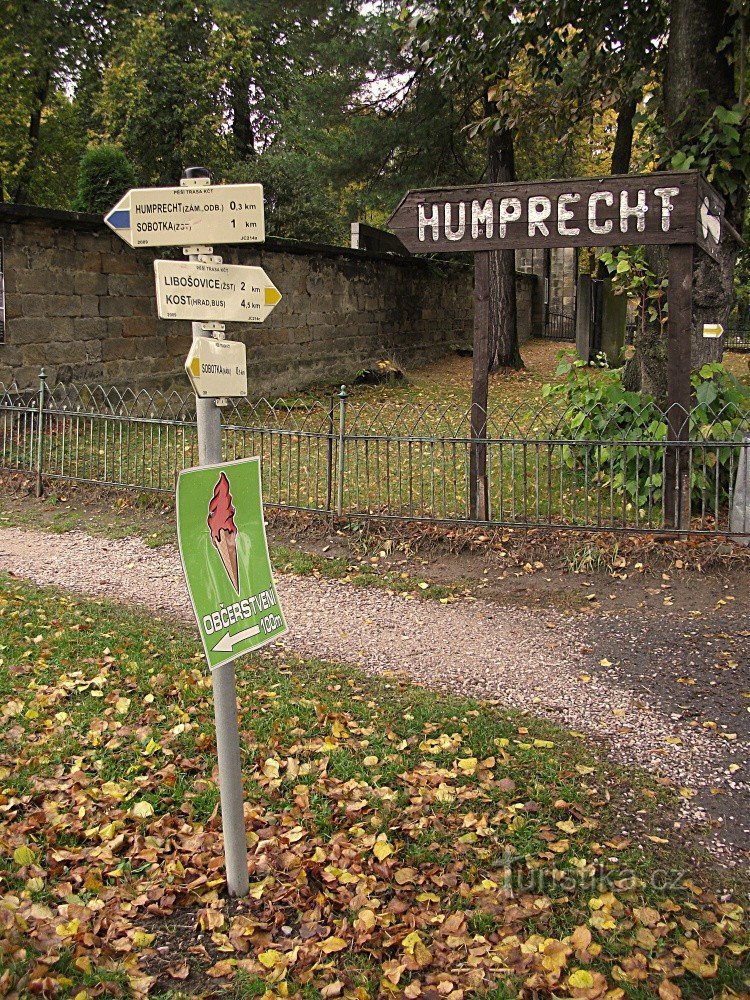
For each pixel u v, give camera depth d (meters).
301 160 20.92
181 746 4.29
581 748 4.55
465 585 7.05
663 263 8.76
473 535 7.66
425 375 17.92
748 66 8.27
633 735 4.71
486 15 9.02
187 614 6.34
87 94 24.33
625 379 9.62
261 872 3.39
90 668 5.13
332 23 18.00
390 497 8.53
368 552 7.72
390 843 3.62
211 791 3.90
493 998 2.84
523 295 25.22
